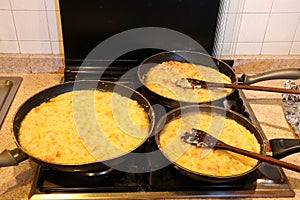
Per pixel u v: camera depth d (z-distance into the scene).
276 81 1.29
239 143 0.88
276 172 0.85
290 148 0.82
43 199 0.75
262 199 0.79
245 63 1.32
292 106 1.10
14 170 0.84
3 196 0.77
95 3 1.11
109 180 0.80
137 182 0.80
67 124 0.90
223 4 1.18
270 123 1.05
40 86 1.19
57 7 1.15
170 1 1.14
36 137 0.85
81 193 0.77
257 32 1.27
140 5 1.13
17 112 0.89
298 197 0.80
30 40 1.21
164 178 0.81
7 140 0.93
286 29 1.27
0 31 1.18
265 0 1.19
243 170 0.80
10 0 1.12
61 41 1.22
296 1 1.21
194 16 1.17
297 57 1.32
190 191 0.79
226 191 0.79
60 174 0.81
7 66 1.24
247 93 1.20
